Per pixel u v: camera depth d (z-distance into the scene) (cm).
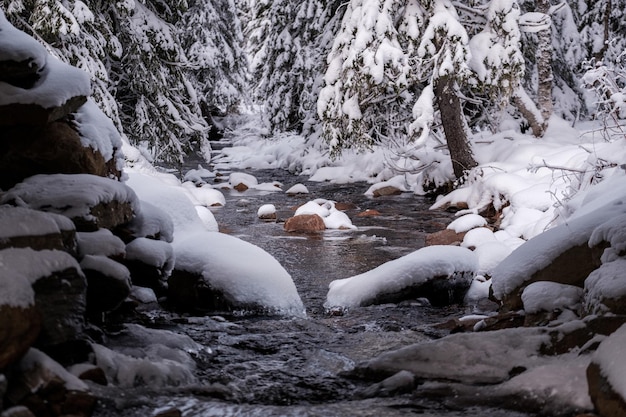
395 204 1806
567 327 438
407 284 786
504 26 1622
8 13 1555
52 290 387
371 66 1647
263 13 3394
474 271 825
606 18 2623
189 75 3619
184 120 2011
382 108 2016
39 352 356
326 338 604
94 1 1753
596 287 466
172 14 2061
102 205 498
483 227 1221
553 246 568
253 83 3841
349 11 1764
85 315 471
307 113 2820
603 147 1197
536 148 1672
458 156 1786
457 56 1580
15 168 515
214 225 1153
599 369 354
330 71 1802
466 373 425
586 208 724
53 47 1622
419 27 1669
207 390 421
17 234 380
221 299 712
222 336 595
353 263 1116
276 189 2177
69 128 528
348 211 1720
